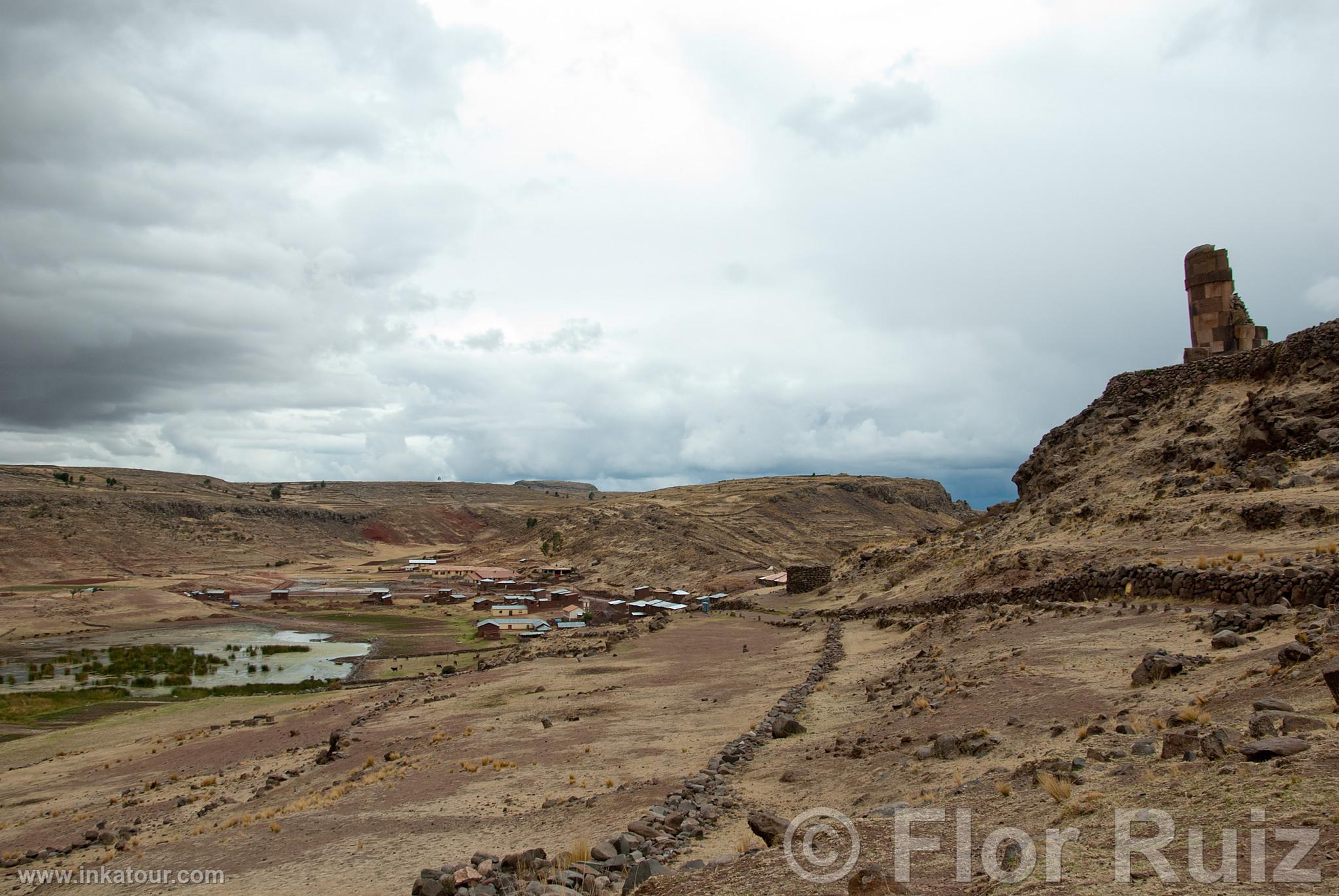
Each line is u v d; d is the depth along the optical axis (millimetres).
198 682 73250
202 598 147125
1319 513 32531
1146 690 18656
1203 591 28812
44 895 20125
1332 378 42406
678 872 13148
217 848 21781
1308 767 10078
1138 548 37719
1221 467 43250
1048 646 27328
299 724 46750
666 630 68938
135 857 22328
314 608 142750
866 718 25812
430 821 21578
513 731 33438
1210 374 52125
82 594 134250
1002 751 16906
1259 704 13273
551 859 15625
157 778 38000
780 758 23109
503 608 132500
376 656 88562
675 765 24922
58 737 52000
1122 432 55688
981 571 48469
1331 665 12359
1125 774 12305
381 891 16047
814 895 10297
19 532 192625
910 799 15273
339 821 22688
